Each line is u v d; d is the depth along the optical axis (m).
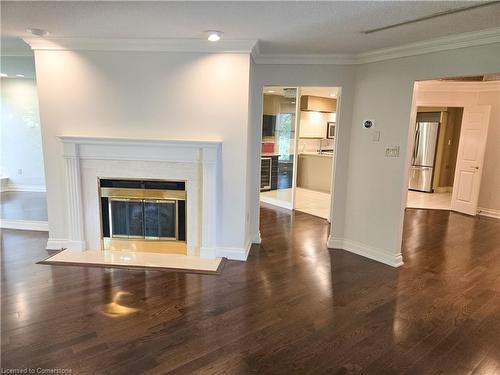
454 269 3.62
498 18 2.57
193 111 3.54
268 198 6.86
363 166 3.94
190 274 3.34
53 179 3.76
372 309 2.75
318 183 8.20
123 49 3.46
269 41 3.33
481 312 2.74
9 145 5.54
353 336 2.38
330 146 9.58
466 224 5.50
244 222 3.73
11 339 2.25
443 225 5.43
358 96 3.93
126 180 3.67
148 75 3.50
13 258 3.60
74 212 3.72
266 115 6.85
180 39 3.30
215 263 3.60
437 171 8.45
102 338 2.29
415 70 3.38
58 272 3.30
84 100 3.59
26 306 2.67
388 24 2.77
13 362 2.03
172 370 2.00
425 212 6.34
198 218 3.69
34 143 5.48
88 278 3.19
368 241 3.95
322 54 3.84
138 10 2.52
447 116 8.29
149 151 3.55
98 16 2.67
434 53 3.22
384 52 3.56
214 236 3.70
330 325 2.51
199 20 2.73
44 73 3.55
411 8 2.40
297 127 6.04
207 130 3.57
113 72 3.52
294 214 5.93
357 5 2.36
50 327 2.39
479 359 2.16
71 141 3.54
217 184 3.64
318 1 2.28
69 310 2.63
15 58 4.14
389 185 3.69
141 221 3.79
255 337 2.35
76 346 2.20
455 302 2.90
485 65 2.92
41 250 3.83
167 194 3.67
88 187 3.71
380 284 3.23
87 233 3.81
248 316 2.61
